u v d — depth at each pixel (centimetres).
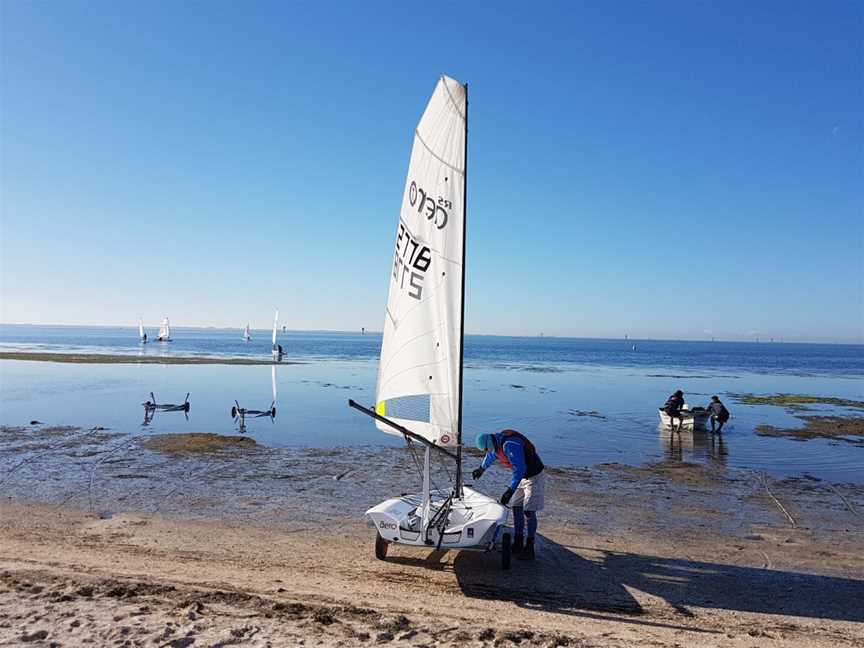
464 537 725
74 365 5034
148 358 6166
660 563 815
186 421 2169
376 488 1238
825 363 10038
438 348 775
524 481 812
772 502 1200
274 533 906
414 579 717
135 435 1827
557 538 926
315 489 1216
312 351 9769
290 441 1802
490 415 2550
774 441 2009
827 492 1295
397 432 828
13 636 491
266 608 582
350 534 910
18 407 2455
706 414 2183
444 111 780
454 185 764
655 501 1191
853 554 876
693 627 596
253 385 3634
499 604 640
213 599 599
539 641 527
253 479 1292
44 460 1435
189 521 962
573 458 1658
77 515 979
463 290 758
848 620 632
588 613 626
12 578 646
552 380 4656
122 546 813
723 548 894
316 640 508
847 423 2459
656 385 4372
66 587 618
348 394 3195
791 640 570
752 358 11888
